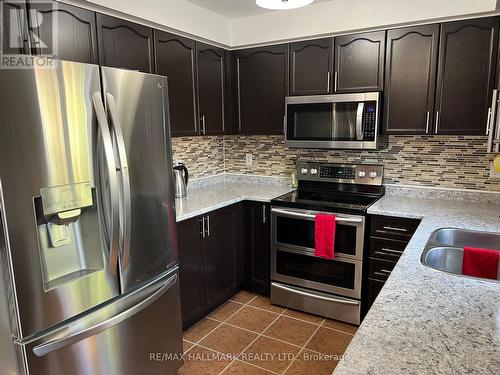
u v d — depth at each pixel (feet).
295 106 9.62
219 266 9.46
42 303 4.73
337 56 9.12
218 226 9.28
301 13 9.29
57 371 4.95
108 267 5.54
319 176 10.51
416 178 9.61
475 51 7.72
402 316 3.72
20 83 4.32
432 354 3.09
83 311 5.26
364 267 8.68
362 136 8.86
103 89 5.30
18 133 4.33
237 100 10.73
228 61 10.57
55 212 4.83
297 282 9.54
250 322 9.09
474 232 6.58
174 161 10.48
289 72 9.79
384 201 9.20
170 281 6.75
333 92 9.31
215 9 9.39
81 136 5.03
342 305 8.96
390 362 2.99
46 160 4.64
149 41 7.89
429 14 7.91
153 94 6.21
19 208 4.41
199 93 9.52
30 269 4.58
